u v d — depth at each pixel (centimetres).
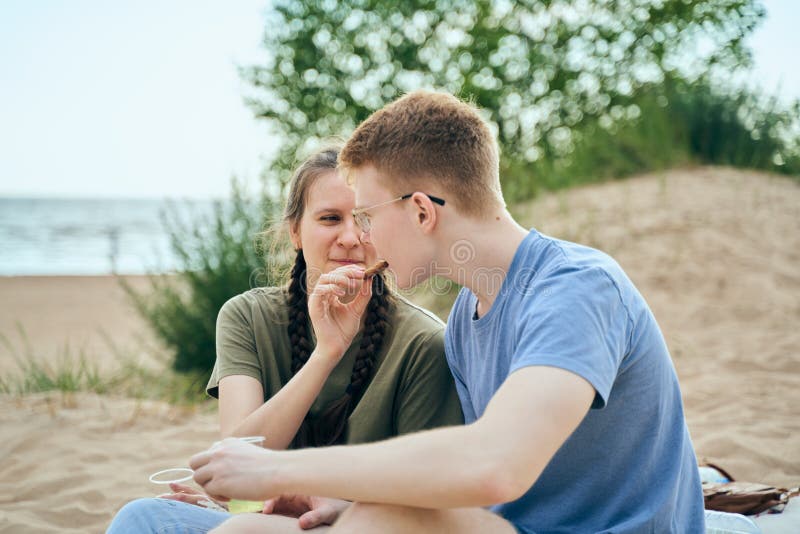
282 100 1055
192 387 510
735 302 587
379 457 123
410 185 155
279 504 171
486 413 123
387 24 1135
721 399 415
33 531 278
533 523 150
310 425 202
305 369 184
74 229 3816
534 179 880
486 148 156
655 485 147
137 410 442
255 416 180
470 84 1125
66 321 901
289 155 988
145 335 764
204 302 550
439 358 197
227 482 131
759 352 493
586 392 125
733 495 222
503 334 152
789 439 346
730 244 683
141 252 2353
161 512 164
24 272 1833
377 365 200
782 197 791
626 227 727
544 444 119
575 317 131
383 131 158
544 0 1188
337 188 203
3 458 366
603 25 1213
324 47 1098
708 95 969
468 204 153
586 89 1200
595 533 144
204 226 567
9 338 791
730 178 865
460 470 117
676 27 1191
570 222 740
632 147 952
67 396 476
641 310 146
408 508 129
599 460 146
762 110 931
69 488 325
